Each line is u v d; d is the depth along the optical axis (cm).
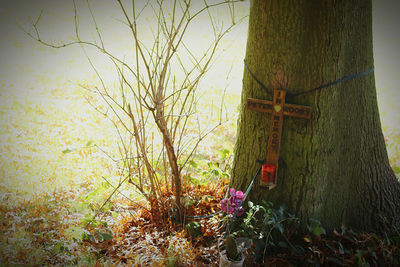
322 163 318
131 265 306
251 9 326
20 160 527
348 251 296
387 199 350
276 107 312
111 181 447
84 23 1373
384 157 354
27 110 735
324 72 301
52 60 1095
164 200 381
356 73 314
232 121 667
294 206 324
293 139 318
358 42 308
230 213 316
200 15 1328
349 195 335
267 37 312
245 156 342
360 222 341
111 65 1058
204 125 665
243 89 340
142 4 1436
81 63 1076
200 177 459
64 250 322
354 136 326
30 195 434
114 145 589
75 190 454
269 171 312
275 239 323
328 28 294
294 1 297
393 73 967
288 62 307
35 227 361
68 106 767
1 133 620
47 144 588
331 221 332
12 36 1262
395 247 305
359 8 302
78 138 617
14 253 314
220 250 318
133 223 372
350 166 330
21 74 973
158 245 338
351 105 318
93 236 323
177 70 998
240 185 346
